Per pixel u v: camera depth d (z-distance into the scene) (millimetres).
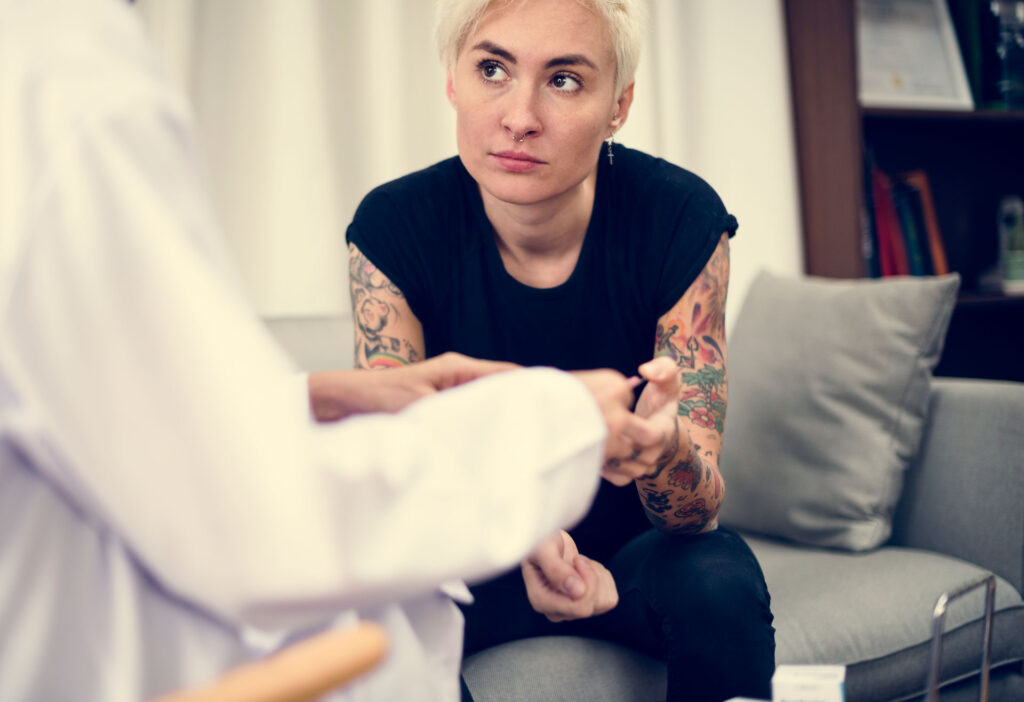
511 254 1237
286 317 1610
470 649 1193
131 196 465
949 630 1335
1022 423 1457
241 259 1961
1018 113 2420
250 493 458
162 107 509
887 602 1332
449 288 1261
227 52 1931
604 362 1281
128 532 477
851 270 2297
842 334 1604
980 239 2693
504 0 1019
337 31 2016
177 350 463
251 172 1959
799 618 1282
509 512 536
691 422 1127
